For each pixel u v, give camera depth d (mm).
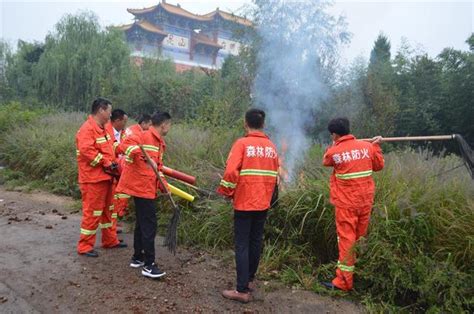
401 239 3973
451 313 3438
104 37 19719
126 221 6148
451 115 13070
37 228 5605
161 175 4344
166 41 38562
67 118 12008
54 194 7820
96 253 4645
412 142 11547
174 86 17078
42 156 8844
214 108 9289
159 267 4438
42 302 3570
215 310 3605
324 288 4012
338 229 3986
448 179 4738
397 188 4578
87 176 4543
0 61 23234
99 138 4598
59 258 4523
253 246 3947
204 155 6707
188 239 5176
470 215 3994
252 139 3781
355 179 3869
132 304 3607
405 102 13055
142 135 4160
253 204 3689
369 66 11867
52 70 18859
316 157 5902
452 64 13648
